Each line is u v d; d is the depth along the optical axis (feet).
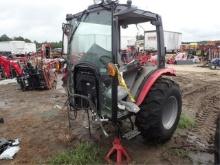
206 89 37.99
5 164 14.52
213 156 15.44
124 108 14.08
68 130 19.10
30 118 22.56
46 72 36.81
